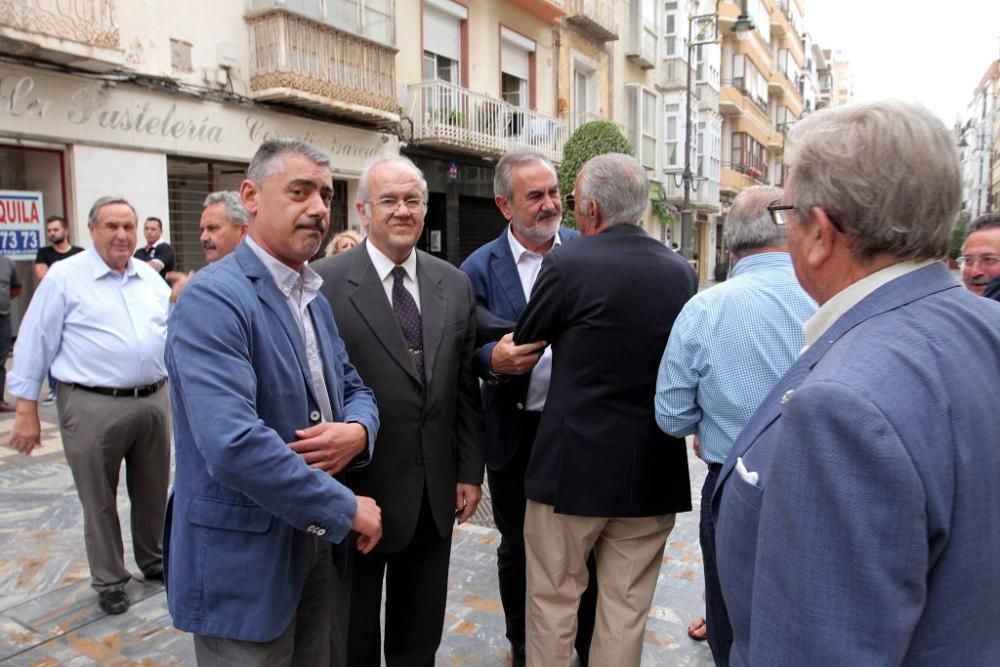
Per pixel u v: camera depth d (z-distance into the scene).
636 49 20.03
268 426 1.69
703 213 26.48
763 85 34.88
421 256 2.44
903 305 0.99
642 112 20.77
